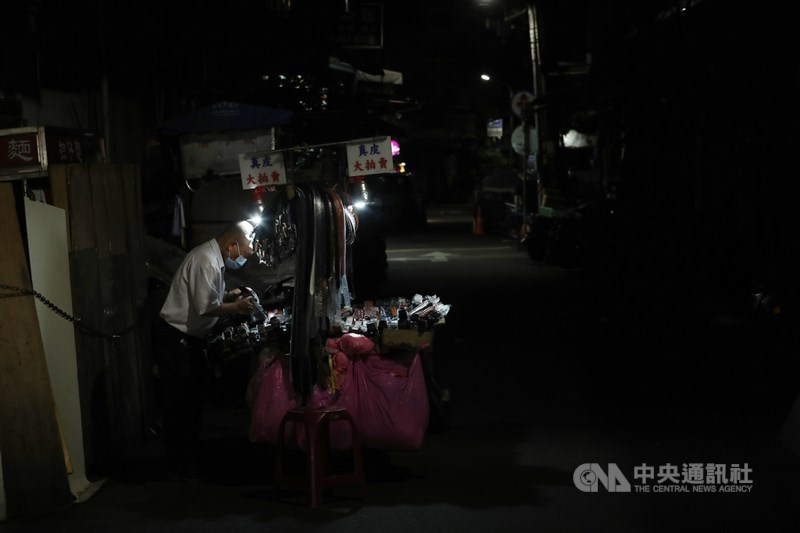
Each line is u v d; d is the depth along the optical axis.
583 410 8.98
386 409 6.71
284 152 6.83
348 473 7.11
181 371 7.10
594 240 19.05
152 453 7.91
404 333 6.93
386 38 41.88
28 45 11.19
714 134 16.98
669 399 9.33
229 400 9.73
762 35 13.88
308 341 6.54
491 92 52.94
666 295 15.66
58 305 6.98
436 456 7.56
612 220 18.52
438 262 23.73
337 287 6.81
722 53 14.73
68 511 6.43
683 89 17.55
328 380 6.70
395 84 26.73
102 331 7.67
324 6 19.14
